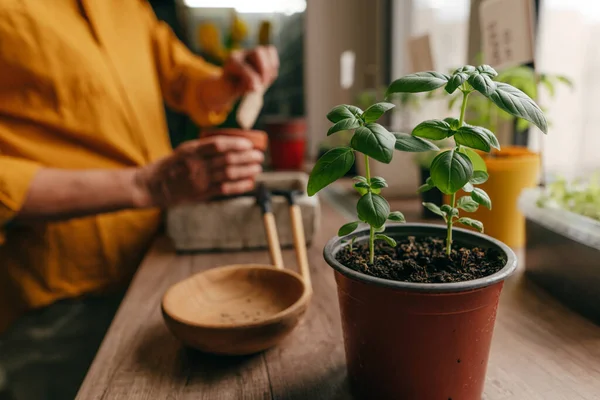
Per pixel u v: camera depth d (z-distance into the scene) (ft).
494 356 1.73
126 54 3.98
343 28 6.93
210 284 2.08
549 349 1.77
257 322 1.63
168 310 1.75
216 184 2.94
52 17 3.29
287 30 7.32
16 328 3.70
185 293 1.97
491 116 3.03
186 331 1.65
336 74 7.10
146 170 2.93
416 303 1.27
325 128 7.28
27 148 3.25
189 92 4.80
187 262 2.83
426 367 1.36
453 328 1.31
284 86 7.54
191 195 2.95
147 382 1.63
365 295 1.35
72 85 3.29
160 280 2.56
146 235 3.65
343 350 1.82
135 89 4.00
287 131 5.48
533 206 2.34
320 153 6.28
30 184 2.71
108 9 3.84
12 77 3.16
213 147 2.83
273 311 1.95
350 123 1.26
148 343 1.91
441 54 4.91
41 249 3.36
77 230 3.40
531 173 2.59
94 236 3.45
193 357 1.80
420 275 1.41
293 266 2.71
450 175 1.19
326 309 2.16
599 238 1.88
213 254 2.98
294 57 7.39
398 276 1.42
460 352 1.34
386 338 1.37
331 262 1.43
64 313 3.77
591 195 2.17
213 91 4.55
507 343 1.82
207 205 2.91
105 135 3.50
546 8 3.24
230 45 6.03
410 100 4.32
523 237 2.71
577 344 1.80
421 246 1.70
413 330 1.32
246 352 1.70
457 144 1.28
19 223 3.12
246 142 2.94
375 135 1.16
